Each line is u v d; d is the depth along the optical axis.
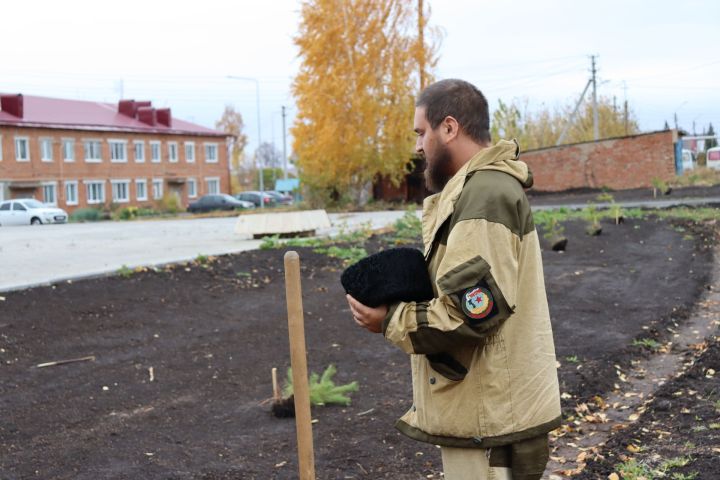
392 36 33.44
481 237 2.21
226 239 15.77
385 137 33.88
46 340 6.90
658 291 10.16
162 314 8.01
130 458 4.69
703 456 4.14
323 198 35.78
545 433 2.33
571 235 15.03
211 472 4.48
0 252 13.06
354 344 7.46
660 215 18.83
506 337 2.31
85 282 8.66
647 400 5.66
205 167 63.03
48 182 49.91
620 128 53.56
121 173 55.38
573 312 9.00
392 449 4.86
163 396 5.87
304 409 2.62
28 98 53.91
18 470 4.49
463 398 2.32
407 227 15.49
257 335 7.65
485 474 2.32
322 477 4.43
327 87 33.28
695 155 63.09
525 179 2.37
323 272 10.49
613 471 4.17
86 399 5.73
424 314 2.24
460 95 2.40
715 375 5.89
